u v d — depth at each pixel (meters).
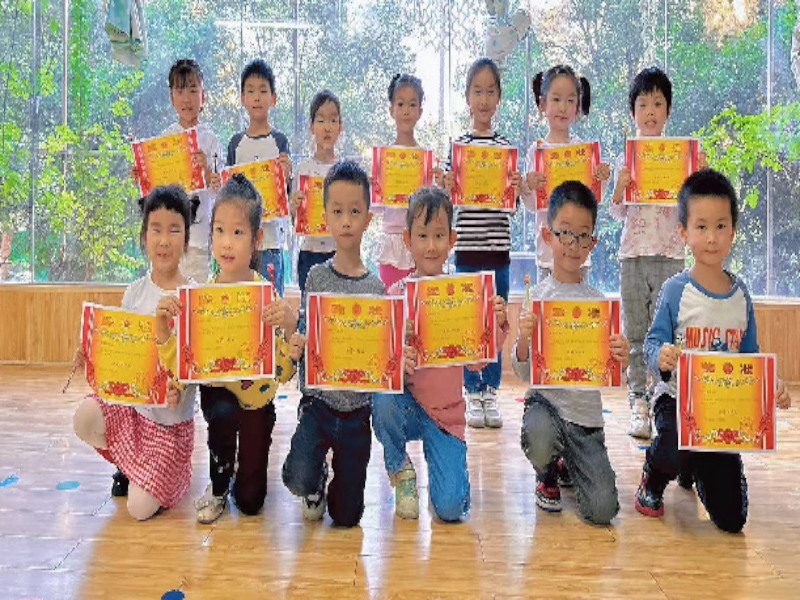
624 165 3.01
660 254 3.12
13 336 4.41
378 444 2.95
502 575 1.84
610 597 1.73
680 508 2.31
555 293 2.36
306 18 4.49
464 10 4.43
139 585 1.77
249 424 2.19
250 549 1.98
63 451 2.77
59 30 4.54
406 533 2.09
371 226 4.44
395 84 3.35
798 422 3.29
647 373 3.12
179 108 3.52
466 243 3.23
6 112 4.55
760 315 4.05
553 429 2.22
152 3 4.50
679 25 4.31
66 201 4.59
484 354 2.18
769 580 1.83
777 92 4.23
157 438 2.22
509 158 3.08
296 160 4.54
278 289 3.48
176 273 2.40
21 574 1.82
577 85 3.25
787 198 4.25
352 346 2.10
